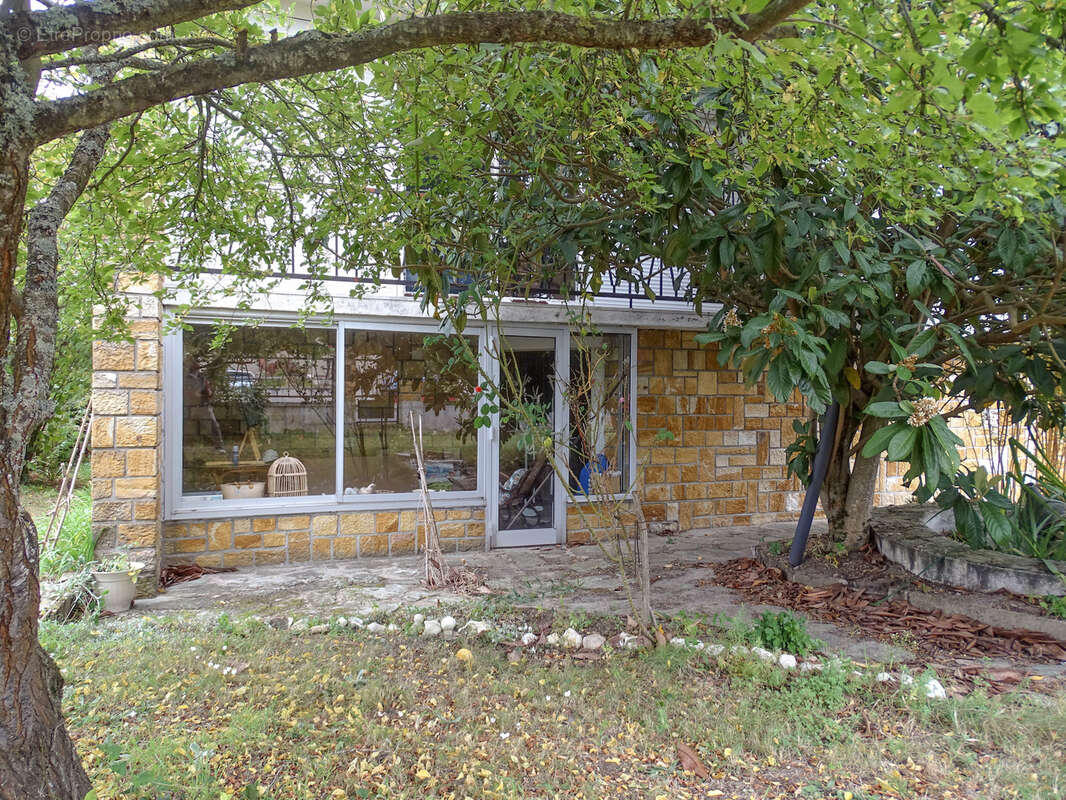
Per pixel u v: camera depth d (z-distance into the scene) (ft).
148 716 10.61
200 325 19.86
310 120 13.21
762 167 9.90
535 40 6.24
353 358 21.61
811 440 19.76
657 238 14.25
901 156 9.58
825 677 11.79
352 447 21.67
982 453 31.83
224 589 18.12
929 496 9.63
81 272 13.34
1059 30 5.50
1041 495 18.45
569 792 8.87
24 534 6.55
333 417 21.44
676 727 10.53
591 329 18.78
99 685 11.62
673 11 8.14
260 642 13.87
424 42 6.18
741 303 17.57
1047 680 12.21
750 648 13.16
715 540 24.77
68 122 5.83
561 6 7.57
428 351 22.59
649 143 12.84
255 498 20.59
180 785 8.50
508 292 22.34
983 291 13.79
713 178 11.36
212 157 13.43
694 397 26.55
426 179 13.19
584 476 24.17
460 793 8.75
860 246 13.37
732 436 27.20
